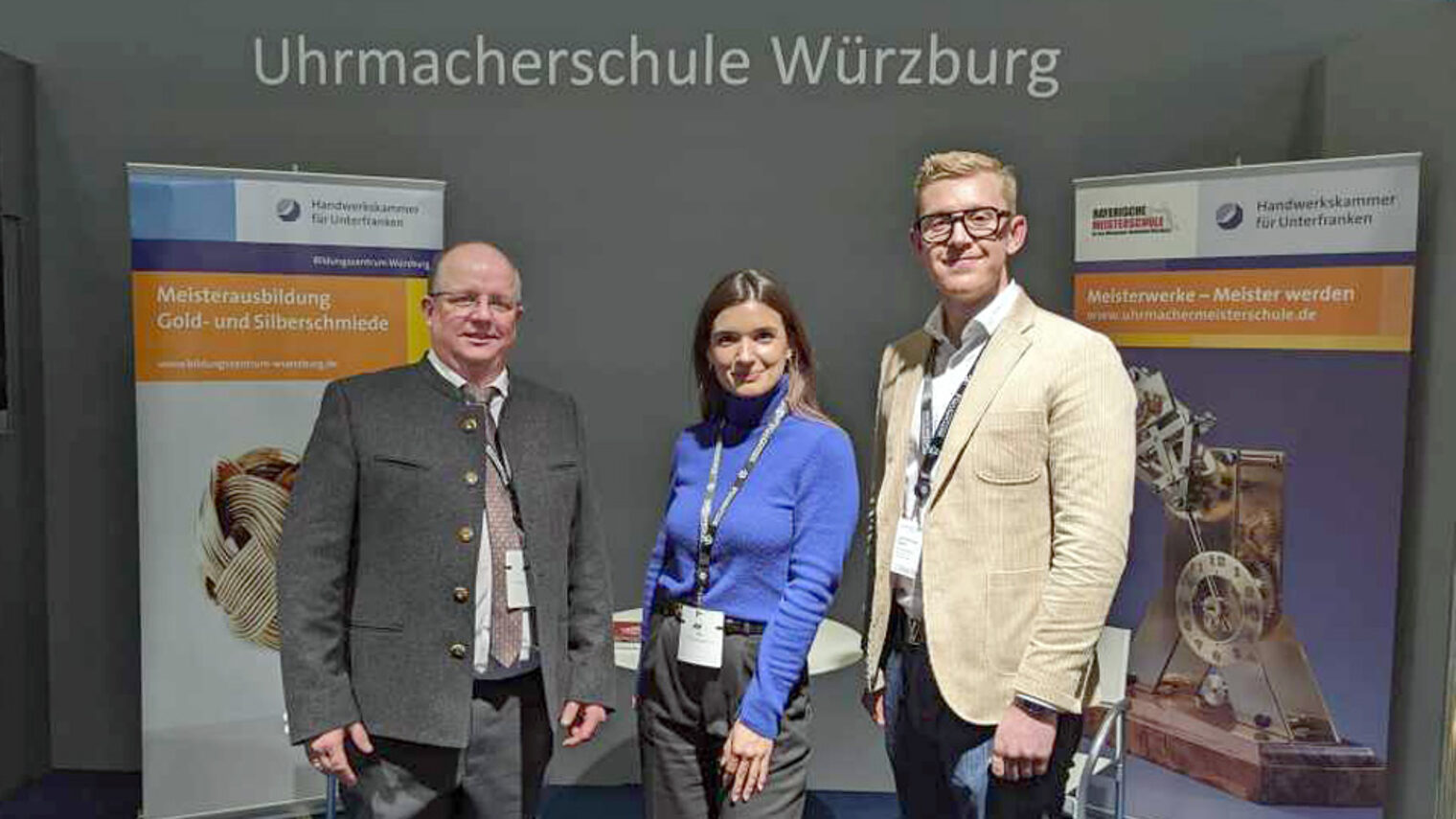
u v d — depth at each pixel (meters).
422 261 2.94
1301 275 2.56
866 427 3.20
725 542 1.78
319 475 1.67
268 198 2.80
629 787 3.26
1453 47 2.43
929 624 1.71
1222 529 2.71
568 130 3.12
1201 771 2.77
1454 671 2.23
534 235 3.15
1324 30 3.01
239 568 2.85
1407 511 2.59
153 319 2.75
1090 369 1.62
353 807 1.73
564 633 1.82
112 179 3.10
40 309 3.12
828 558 1.75
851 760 3.27
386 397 1.71
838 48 3.08
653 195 3.14
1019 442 1.66
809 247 3.15
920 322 3.17
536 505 1.76
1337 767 2.58
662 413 3.21
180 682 2.84
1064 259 3.13
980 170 1.72
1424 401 2.52
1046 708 1.57
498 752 1.75
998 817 1.72
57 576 3.19
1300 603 2.61
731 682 1.77
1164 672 2.82
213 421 2.81
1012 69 3.08
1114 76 3.07
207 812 2.88
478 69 3.10
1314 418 2.56
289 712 1.62
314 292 2.85
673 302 3.18
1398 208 2.43
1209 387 2.71
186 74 3.08
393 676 1.66
